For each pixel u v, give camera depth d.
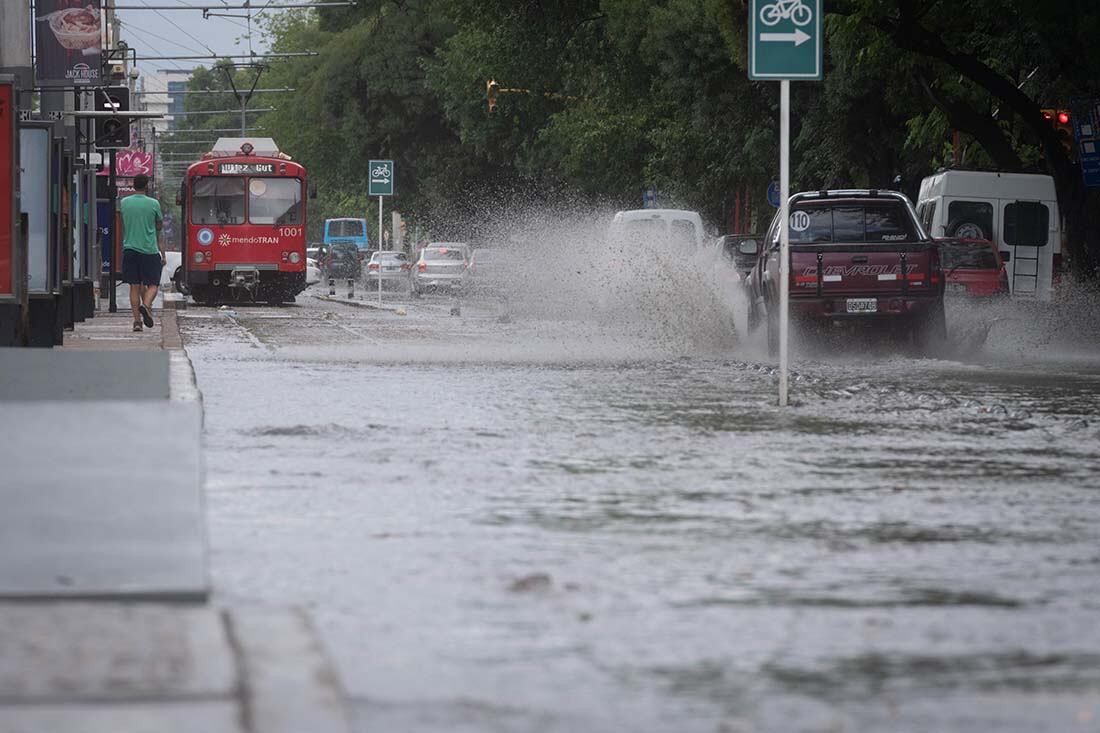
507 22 121.06
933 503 22.38
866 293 57.25
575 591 16.28
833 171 112.69
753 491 23.42
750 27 36.34
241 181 118.50
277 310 109.31
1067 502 22.53
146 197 71.00
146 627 12.62
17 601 13.83
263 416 33.34
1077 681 12.95
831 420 34.00
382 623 14.77
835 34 89.38
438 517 20.80
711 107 123.31
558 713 11.89
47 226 52.84
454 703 12.12
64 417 18.97
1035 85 93.75
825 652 13.84
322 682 11.55
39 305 52.94
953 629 14.73
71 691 10.91
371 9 189.75
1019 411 35.78
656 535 19.61
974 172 86.69
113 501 16.58
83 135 99.56
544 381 44.09
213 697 10.91
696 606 15.62
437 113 189.88
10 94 46.28
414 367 49.50
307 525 20.08
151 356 29.78
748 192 142.50
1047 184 86.50
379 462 26.17
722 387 42.47
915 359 56.09
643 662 13.44
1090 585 16.77
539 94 152.25
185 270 120.12
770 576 17.12
